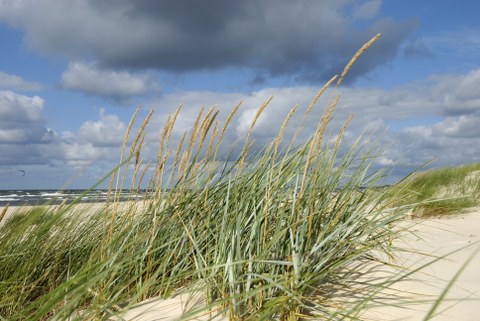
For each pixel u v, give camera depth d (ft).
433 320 6.49
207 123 8.68
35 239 8.82
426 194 20.04
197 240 8.45
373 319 6.58
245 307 6.85
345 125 7.83
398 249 9.43
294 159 8.13
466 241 12.68
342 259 7.96
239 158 8.95
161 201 8.67
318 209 7.97
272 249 7.58
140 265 8.36
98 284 7.84
